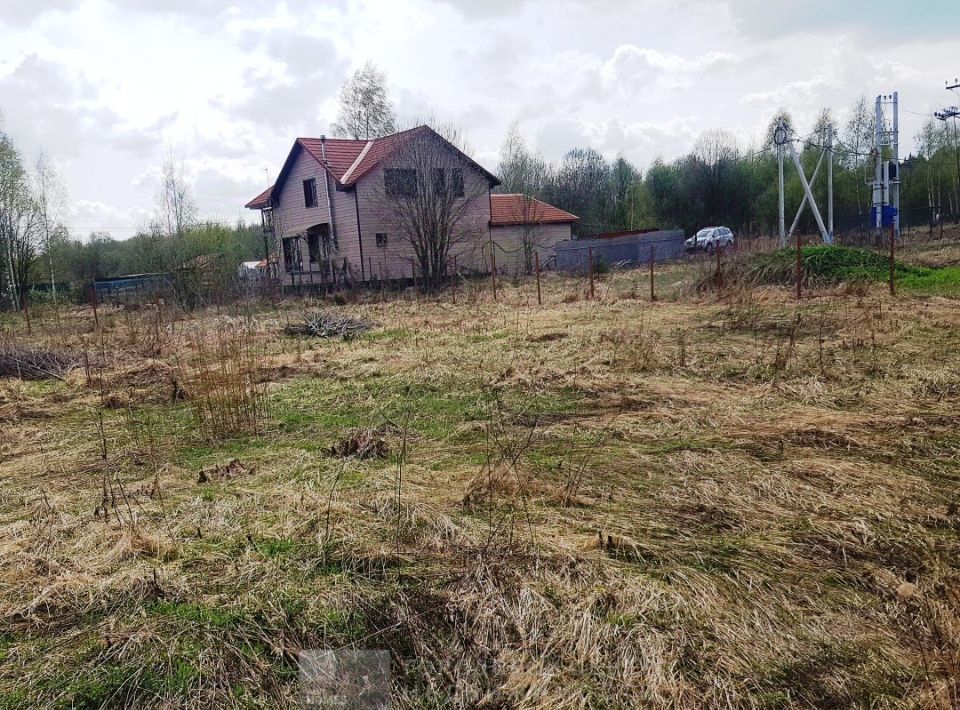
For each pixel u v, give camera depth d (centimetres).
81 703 237
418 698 238
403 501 394
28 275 3095
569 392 685
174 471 491
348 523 366
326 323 1287
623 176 5244
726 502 385
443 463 481
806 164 4619
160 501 418
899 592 285
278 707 235
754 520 361
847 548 326
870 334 838
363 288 2275
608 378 721
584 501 393
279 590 298
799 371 694
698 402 615
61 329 1452
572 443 514
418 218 2381
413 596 289
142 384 864
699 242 3566
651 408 609
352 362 902
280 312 1712
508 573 300
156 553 343
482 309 1473
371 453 506
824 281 1411
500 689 238
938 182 4484
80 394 821
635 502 393
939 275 1451
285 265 3003
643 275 2272
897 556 317
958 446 461
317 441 559
